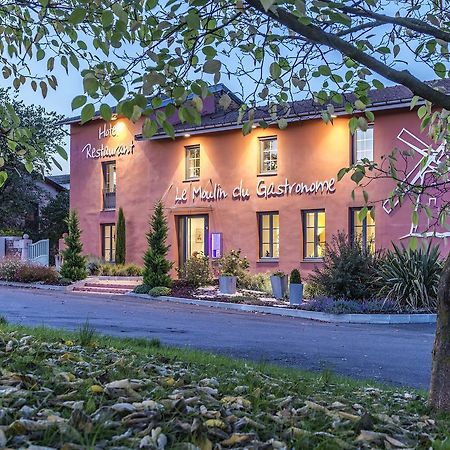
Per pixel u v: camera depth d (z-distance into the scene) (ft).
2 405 9.61
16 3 14.83
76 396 10.71
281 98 14.60
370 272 51.67
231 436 9.12
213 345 31.30
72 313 44.91
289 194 64.75
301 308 49.93
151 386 12.75
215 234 69.92
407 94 58.18
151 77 9.55
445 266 15.01
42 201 118.83
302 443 9.13
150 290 61.36
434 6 15.08
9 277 75.61
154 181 75.66
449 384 14.75
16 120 15.35
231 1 11.14
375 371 25.73
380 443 9.89
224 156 69.77
